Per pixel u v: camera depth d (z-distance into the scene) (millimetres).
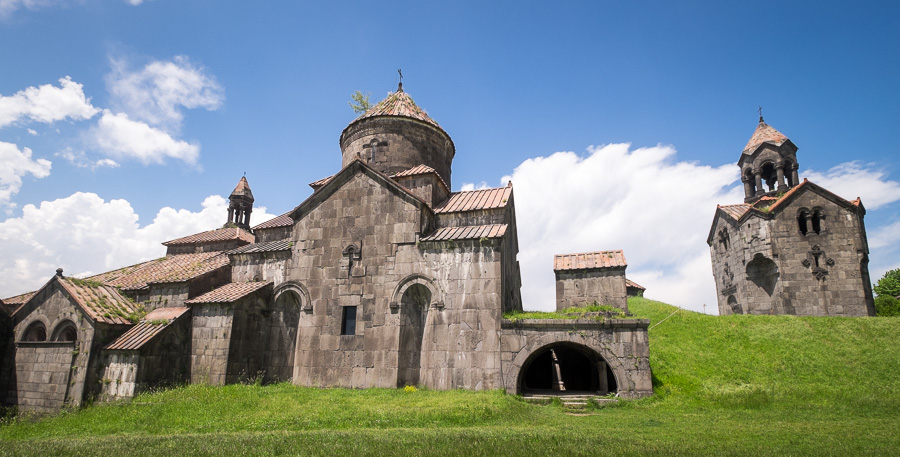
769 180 35531
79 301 21109
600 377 19750
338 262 21656
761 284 29547
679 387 18266
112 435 13391
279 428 13094
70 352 20516
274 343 22125
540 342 18266
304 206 22953
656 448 9336
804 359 20094
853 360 19703
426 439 10484
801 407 15664
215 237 31547
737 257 30984
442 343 19156
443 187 24906
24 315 22547
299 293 21891
